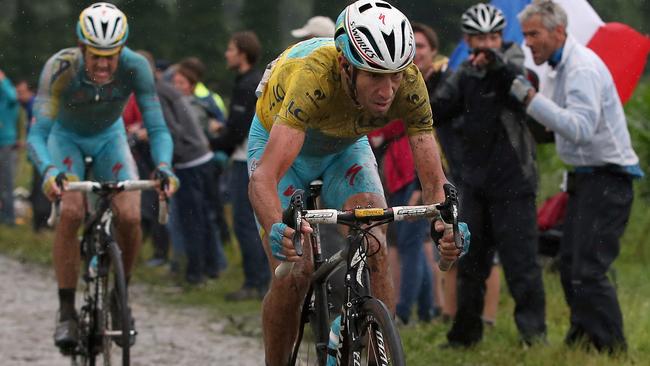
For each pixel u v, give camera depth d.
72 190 10.02
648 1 38.84
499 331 12.45
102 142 11.40
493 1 14.79
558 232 13.46
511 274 11.37
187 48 37.50
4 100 23.92
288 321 8.00
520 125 11.18
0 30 37.12
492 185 11.21
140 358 11.91
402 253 13.03
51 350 12.30
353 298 7.00
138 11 37.56
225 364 11.61
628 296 13.99
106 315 10.13
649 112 18.80
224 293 16.17
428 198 7.42
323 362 7.43
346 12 6.94
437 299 14.16
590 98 10.45
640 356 10.82
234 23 39.22
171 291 16.48
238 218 15.34
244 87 15.02
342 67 7.07
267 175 7.07
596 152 10.60
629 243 18.27
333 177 8.28
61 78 10.82
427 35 12.77
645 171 18.75
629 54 13.63
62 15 37.94
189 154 16.44
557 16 10.68
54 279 17.95
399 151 12.81
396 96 7.35
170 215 17.12
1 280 17.75
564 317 13.23
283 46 38.84
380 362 6.56
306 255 7.79
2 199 24.16
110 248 10.09
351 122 7.64
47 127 10.86
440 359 11.26
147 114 11.19
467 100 11.23
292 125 7.19
